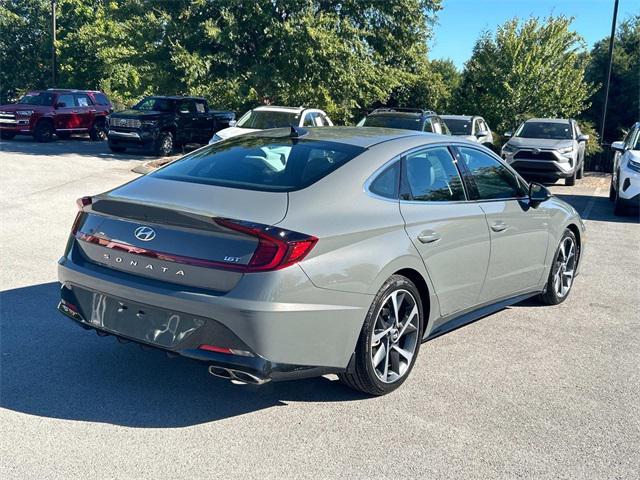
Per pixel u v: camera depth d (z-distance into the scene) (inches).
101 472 130.0
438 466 138.2
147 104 821.9
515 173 231.1
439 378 184.7
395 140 187.8
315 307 147.3
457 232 188.4
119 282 153.0
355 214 160.6
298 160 172.7
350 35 786.8
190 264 145.5
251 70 761.6
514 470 138.0
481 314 213.6
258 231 141.0
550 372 193.0
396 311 169.5
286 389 173.0
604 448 149.3
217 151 189.0
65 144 880.3
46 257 291.7
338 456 140.3
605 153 948.6
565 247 261.0
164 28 770.2
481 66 1099.3
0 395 160.7
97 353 189.8
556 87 1040.2
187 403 161.9
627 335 229.6
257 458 138.0
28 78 1508.4
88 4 1467.8
